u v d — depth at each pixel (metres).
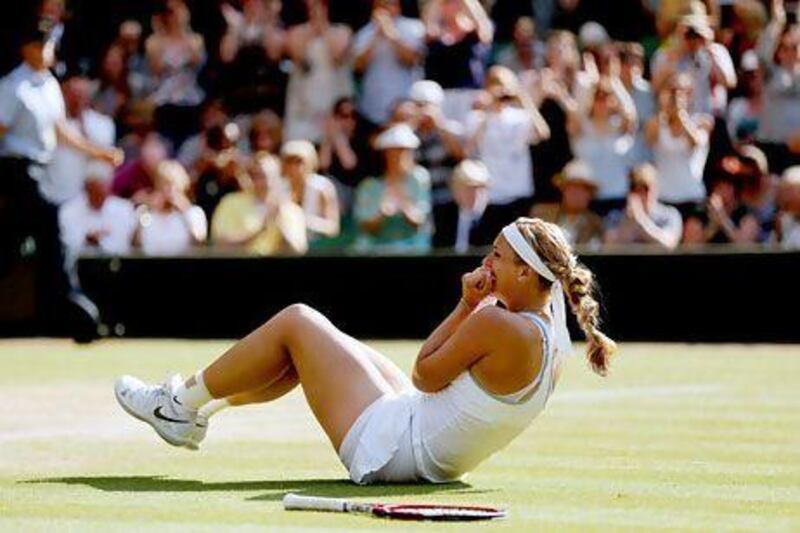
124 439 28.36
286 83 60.94
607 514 20.48
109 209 55.34
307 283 52.53
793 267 48.56
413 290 51.56
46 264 49.38
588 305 22.06
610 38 61.41
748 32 56.31
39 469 24.69
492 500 21.55
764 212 52.66
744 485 23.27
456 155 55.41
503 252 22.05
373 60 58.72
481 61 58.12
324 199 55.00
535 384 22.05
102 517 20.09
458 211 53.94
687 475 24.27
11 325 52.66
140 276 54.03
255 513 20.27
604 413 32.91
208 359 45.69
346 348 22.80
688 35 54.44
